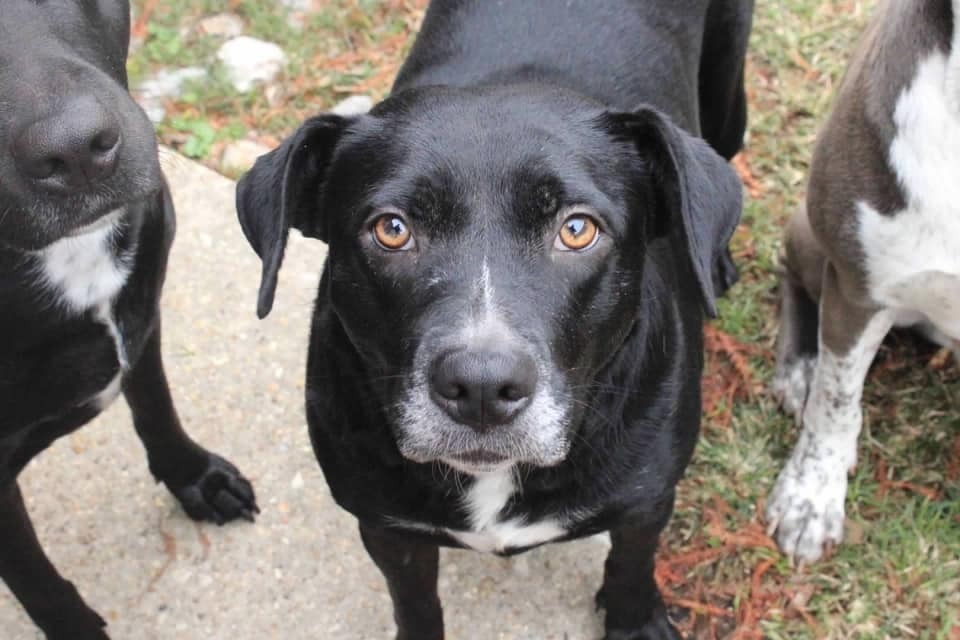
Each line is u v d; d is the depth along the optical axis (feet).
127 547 3.17
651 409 2.51
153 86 4.07
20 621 3.07
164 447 3.06
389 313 2.27
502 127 2.31
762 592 3.07
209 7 4.25
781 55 3.99
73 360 2.58
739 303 3.53
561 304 2.24
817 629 3.02
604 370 2.44
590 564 3.08
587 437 2.44
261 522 3.19
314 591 3.10
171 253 3.62
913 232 2.61
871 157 2.63
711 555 3.12
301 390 3.38
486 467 2.29
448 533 2.57
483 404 2.16
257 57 4.13
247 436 3.32
